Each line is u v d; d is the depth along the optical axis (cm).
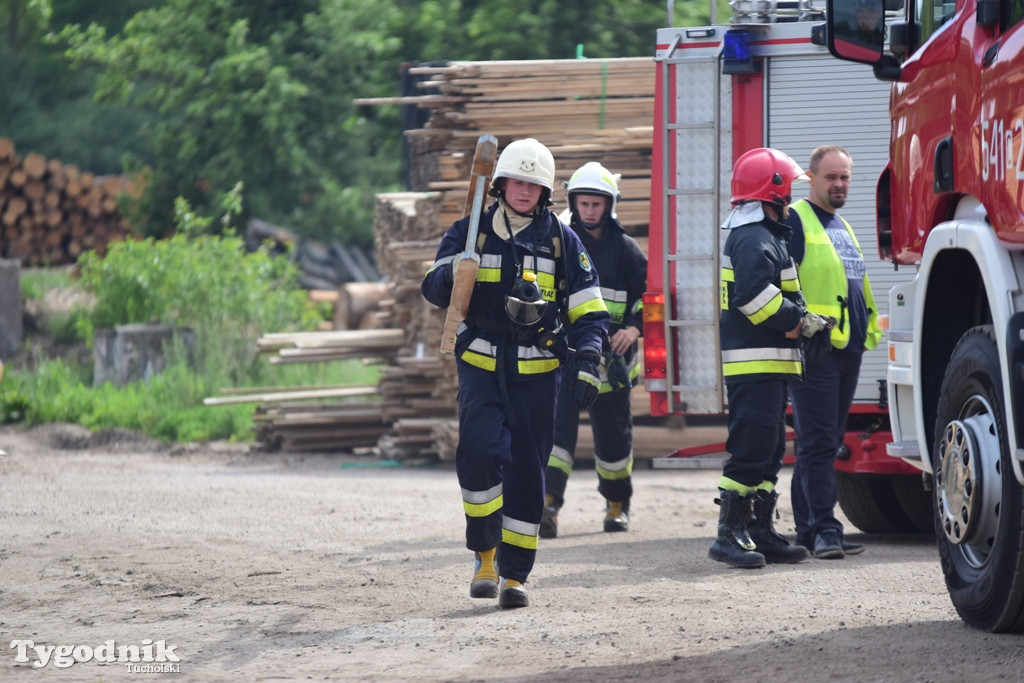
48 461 3984
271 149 8119
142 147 11981
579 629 1677
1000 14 1537
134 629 1789
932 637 1553
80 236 8069
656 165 2767
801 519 2384
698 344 2744
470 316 1850
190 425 4569
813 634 1594
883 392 2625
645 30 7219
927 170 1770
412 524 2742
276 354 5181
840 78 2697
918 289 1750
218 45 8206
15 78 12488
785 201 2150
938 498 1678
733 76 2727
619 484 2631
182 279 5553
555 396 1862
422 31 8125
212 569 2223
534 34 7175
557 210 3681
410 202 4747
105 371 5297
